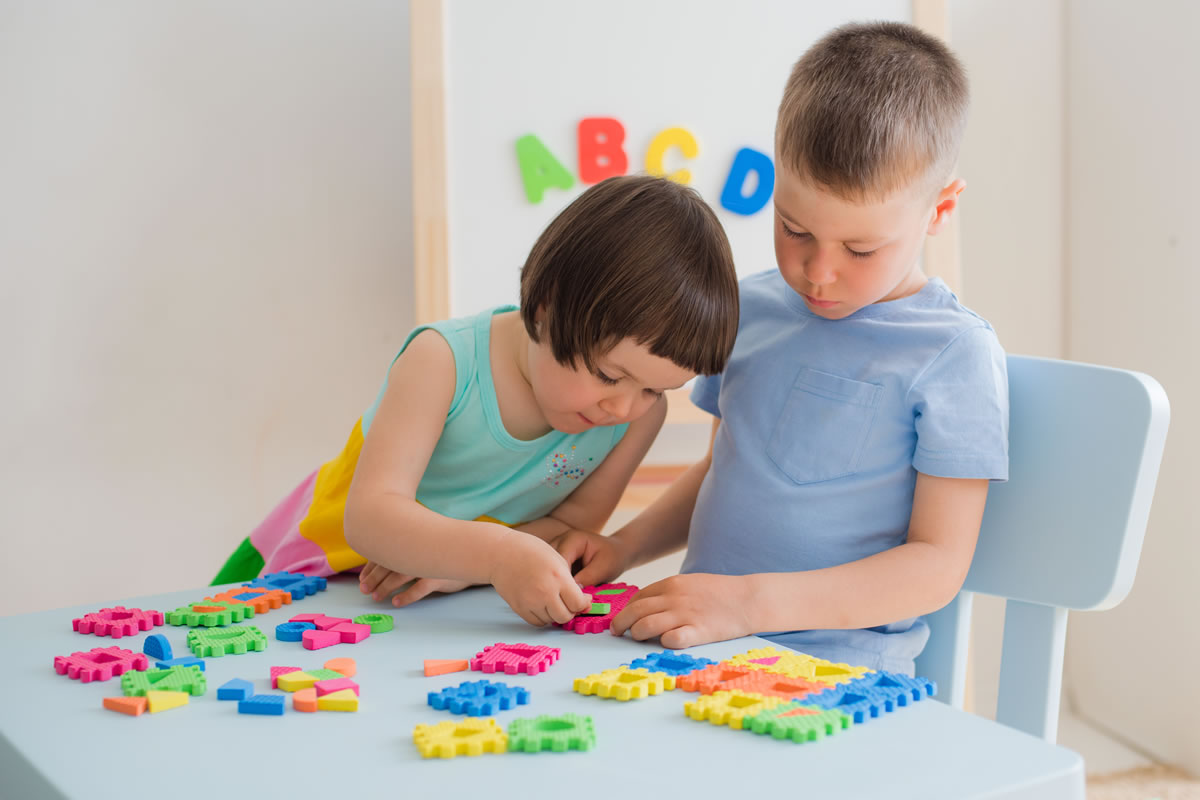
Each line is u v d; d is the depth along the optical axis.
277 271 1.62
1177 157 1.55
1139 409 0.78
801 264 0.84
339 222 1.63
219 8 1.57
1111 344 1.72
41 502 1.57
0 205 1.53
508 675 0.58
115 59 1.55
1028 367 0.86
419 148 1.40
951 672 0.89
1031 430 0.85
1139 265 1.64
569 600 0.71
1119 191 1.68
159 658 0.62
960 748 0.46
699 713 0.50
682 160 1.46
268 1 1.58
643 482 1.64
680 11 1.45
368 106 1.63
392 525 0.81
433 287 1.40
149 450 1.59
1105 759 1.62
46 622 0.72
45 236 1.54
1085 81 1.75
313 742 0.47
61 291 1.55
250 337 1.61
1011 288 1.80
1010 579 0.84
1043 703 0.83
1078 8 1.76
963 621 0.89
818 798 0.41
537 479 0.97
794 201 0.81
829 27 1.50
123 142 1.56
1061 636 0.83
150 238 1.58
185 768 0.45
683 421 1.47
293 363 1.63
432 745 0.45
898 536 0.88
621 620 0.69
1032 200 1.79
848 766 0.44
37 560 1.57
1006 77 1.76
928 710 0.51
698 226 0.83
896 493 0.88
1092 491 0.80
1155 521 1.63
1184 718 1.57
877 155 0.77
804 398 0.92
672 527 1.04
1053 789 0.43
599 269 0.79
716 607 0.69
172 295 1.59
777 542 0.90
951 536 0.82
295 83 1.60
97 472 1.58
